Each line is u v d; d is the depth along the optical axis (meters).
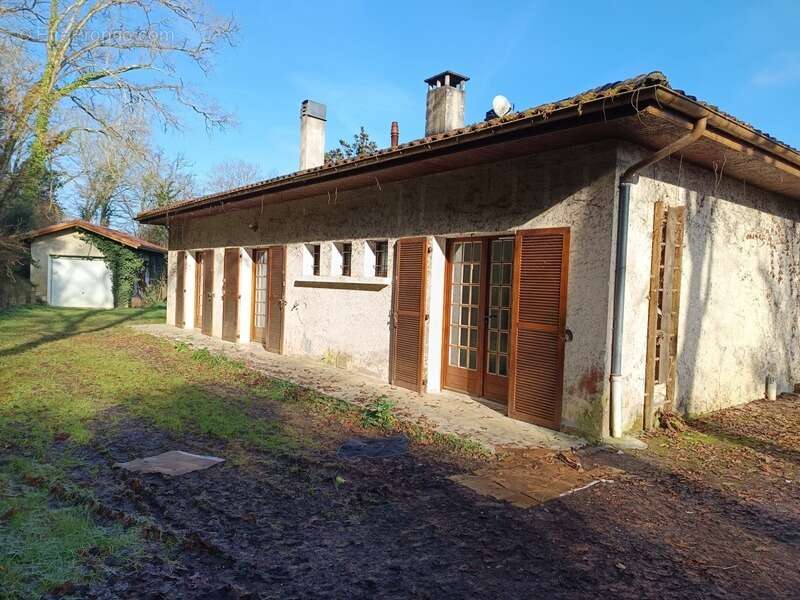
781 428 5.86
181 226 14.00
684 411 6.02
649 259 5.36
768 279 7.33
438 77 9.40
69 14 12.88
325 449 4.68
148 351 9.80
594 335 5.04
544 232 5.44
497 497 3.74
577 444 4.90
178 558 2.79
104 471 4.01
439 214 6.74
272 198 9.52
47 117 13.05
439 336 7.00
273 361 9.02
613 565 2.87
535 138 4.95
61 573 2.55
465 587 2.60
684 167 5.77
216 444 4.71
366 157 6.39
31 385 6.63
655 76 3.73
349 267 8.94
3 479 3.71
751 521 3.52
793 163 5.70
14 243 16.19
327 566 2.75
